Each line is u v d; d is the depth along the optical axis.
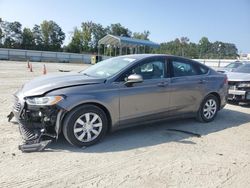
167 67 5.91
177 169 4.12
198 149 4.95
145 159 4.42
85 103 4.73
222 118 7.35
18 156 4.27
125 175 3.86
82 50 83.94
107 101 4.90
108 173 3.89
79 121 4.68
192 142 5.30
